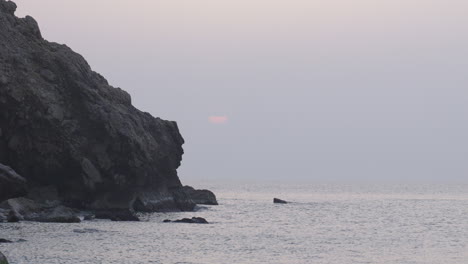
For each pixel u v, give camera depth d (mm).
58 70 155750
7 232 107812
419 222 165250
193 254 97250
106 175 153750
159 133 178125
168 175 180750
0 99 142625
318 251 105125
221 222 152750
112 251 95625
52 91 151375
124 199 157250
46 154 147375
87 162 151000
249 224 150125
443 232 139500
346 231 138875
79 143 151375
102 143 153500
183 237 116562
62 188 151500
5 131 144750
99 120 153375
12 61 148500
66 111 152375
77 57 164625
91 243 101750
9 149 145250
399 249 110062
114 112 156625
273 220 164750
